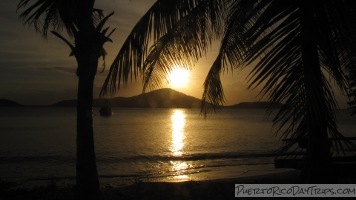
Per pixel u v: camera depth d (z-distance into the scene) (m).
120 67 4.99
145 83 5.12
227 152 27.36
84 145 5.55
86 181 5.55
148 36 4.86
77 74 5.57
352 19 3.39
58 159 24.42
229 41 4.29
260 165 20.36
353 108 9.65
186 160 23.61
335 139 3.83
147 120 101.31
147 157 25.19
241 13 3.88
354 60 3.94
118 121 93.56
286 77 3.54
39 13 5.61
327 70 3.68
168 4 4.74
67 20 5.55
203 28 5.01
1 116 122.75
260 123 80.44
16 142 36.84
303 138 4.35
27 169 20.31
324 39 3.46
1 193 7.28
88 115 5.56
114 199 6.64
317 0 3.48
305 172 4.48
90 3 5.47
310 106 3.39
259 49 3.62
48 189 7.82
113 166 21.08
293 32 3.55
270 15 3.61
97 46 5.46
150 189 7.51
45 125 69.38
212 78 4.60
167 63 5.11
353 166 5.38
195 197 6.72
